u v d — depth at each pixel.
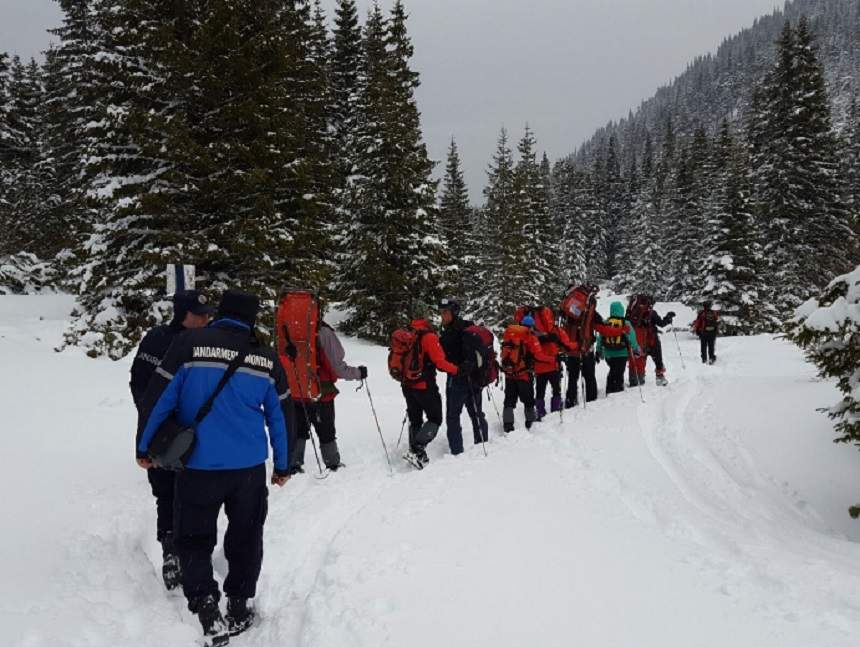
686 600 3.39
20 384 11.54
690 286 41.53
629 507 5.11
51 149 26.45
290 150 16.00
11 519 4.82
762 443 6.66
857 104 71.56
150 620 3.55
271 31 15.42
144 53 14.24
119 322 15.25
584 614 3.24
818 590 3.46
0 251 23.92
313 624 3.32
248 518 3.56
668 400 9.20
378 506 5.18
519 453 6.85
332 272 20.22
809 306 5.61
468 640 3.02
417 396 6.80
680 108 178.12
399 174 20.00
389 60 21.59
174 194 14.42
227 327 3.55
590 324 9.95
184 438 3.25
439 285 20.72
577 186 68.56
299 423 6.52
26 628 3.13
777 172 27.88
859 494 5.35
